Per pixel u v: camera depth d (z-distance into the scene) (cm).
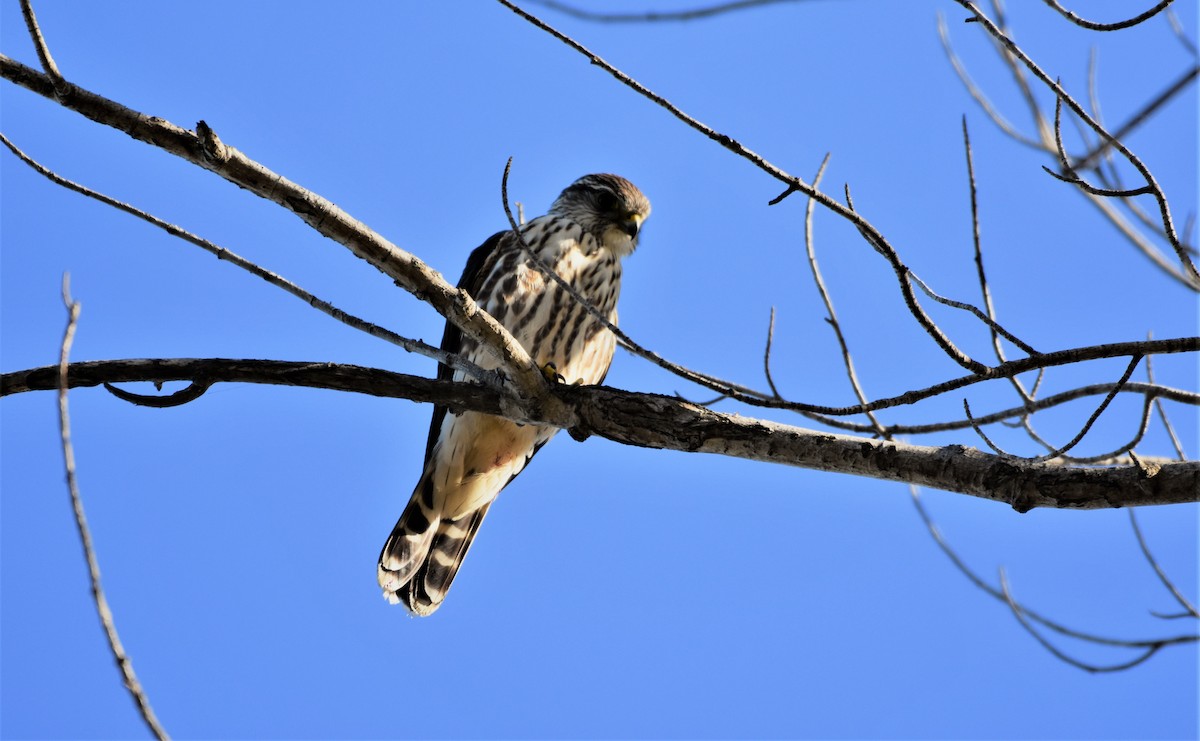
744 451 852
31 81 681
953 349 700
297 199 753
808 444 833
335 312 802
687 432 859
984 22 664
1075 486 759
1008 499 779
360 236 780
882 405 721
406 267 797
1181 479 734
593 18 795
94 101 693
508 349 846
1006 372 698
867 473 823
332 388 863
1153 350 681
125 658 541
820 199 682
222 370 852
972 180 820
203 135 704
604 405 877
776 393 927
